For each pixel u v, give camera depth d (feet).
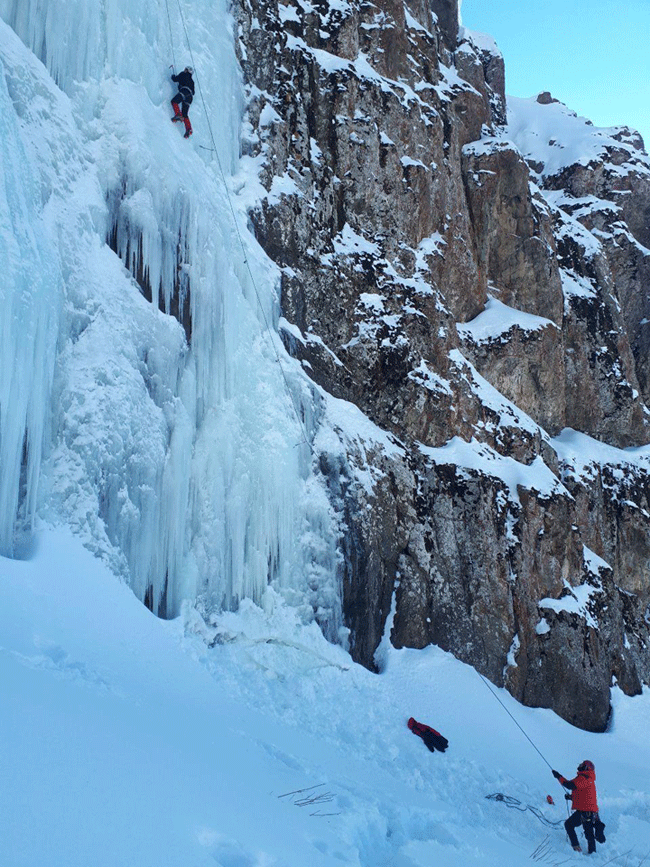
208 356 39.40
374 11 62.90
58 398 30.63
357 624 44.45
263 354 43.19
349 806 20.07
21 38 34.63
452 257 63.31
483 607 49.88
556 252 73.77
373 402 51.55
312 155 53.21
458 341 59.47
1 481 26.14
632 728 52.75
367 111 57.31
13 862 9.31
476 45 108.68
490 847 24.23
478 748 40.86
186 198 39.65
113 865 10.25
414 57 67.41
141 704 21.08
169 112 43.16
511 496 54.39
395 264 56.54
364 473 47.34
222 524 38.14
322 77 55.57
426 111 62.90
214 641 35.91
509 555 52.29
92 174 35.94
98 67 38.34
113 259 35.45
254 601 39.68
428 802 28.35
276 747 24.57
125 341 34.04
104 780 12.58
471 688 45.80
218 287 40.57
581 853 33.09
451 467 52.47
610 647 56.95
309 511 43.39
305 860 13.37
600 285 77.36
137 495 32.96
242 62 50.60
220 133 46.60
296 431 43.60
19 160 29.94
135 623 28.43
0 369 26.08
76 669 21.53
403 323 53.78
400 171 57.98
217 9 48.70
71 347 31.89
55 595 26.12
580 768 34.65
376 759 34.04
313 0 58.59
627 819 40.09
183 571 35.63
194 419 37.88
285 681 37.50
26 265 28.02
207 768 16.44
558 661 51.55
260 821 14.39
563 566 55.47
